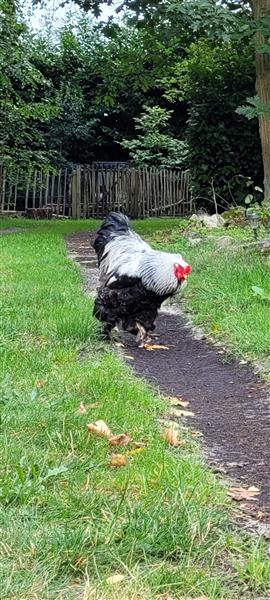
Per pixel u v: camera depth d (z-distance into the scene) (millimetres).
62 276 7914
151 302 5328
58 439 3145
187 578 2133
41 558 2184
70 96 23656
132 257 5301
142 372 4746
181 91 22109
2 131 20078
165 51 15484
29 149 21266
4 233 13961
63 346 4957
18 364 4348
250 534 2500
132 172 21078
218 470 3100
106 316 5344
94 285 7832
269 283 6691
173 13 11875
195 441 3453
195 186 15320
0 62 19094
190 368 4910
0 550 2223
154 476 2822
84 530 2328
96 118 24609
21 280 7594
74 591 2074
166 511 2490
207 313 6277
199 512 2506
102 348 5086
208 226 11703
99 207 20969
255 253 8031
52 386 3945
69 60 24125
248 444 3465
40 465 2832
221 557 2311
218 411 3975
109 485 2750
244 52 14609
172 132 24797
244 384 4508
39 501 2564
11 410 3447
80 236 13875
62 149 24125
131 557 2230
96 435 3238
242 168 15117
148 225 15688
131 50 16609
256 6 11633
